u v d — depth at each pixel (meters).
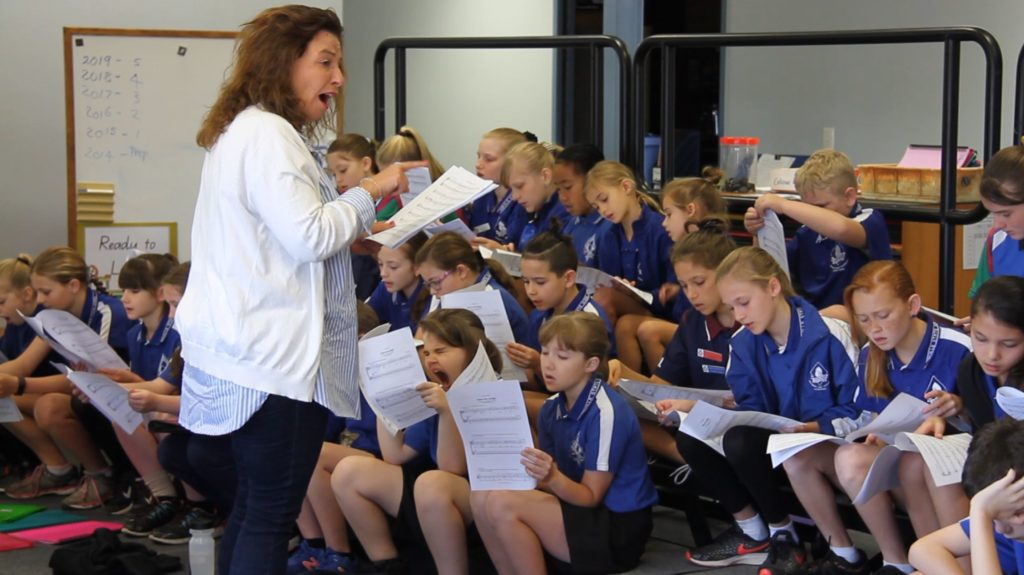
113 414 3.70
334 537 3.48
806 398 3.15
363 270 4.59
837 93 6.95
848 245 3.68
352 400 2.62
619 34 7.15
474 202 4.74
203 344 2.49
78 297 4.35
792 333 3.17
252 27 2.55
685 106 7.33
